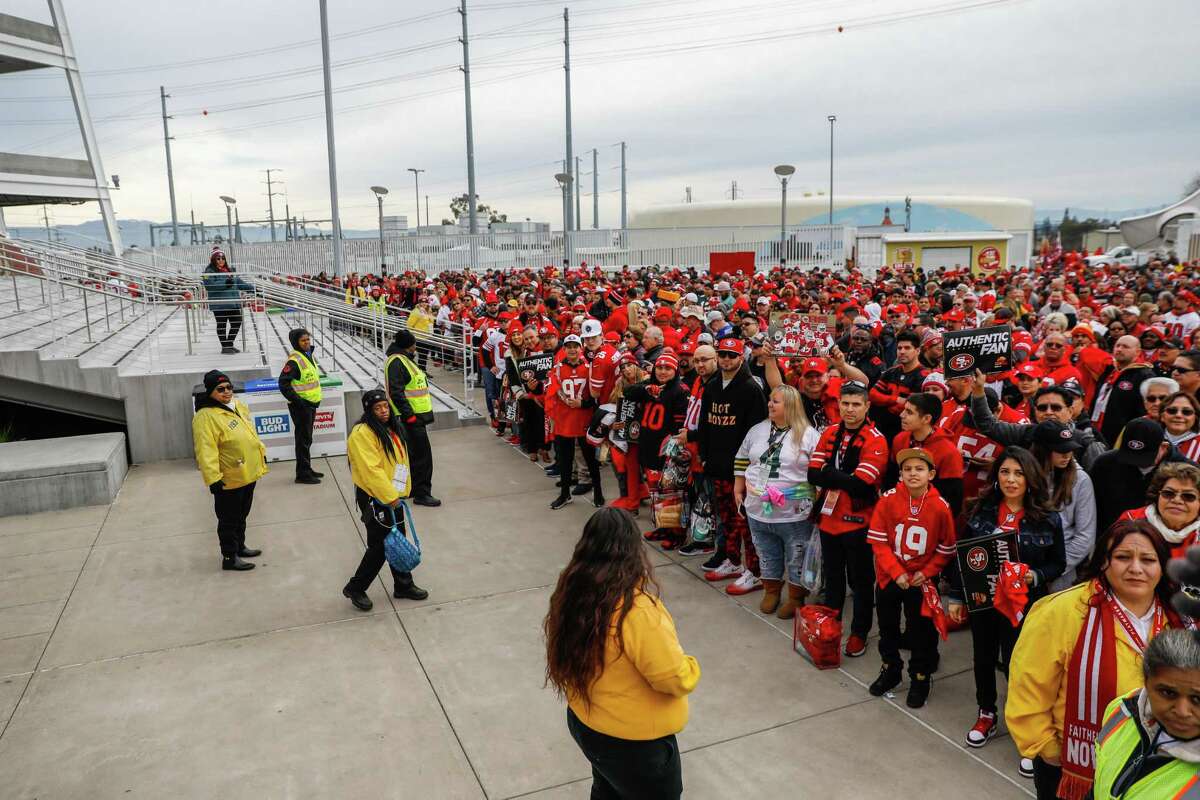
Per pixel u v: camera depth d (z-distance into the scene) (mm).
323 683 5398
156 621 6340
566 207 36094
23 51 21953
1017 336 8883
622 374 8359
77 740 4773
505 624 6246
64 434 12094
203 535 8266
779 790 4195
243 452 7234
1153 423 4492
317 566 7457
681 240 38688
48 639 6051
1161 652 1958
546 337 10664
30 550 7852
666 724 3098
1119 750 2121
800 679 5336
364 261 35594
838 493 5438
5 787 4340
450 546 7930
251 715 5020
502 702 5137
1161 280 19906
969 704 4992
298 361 9828
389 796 4223
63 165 23391
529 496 9500
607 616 3008
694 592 6766
